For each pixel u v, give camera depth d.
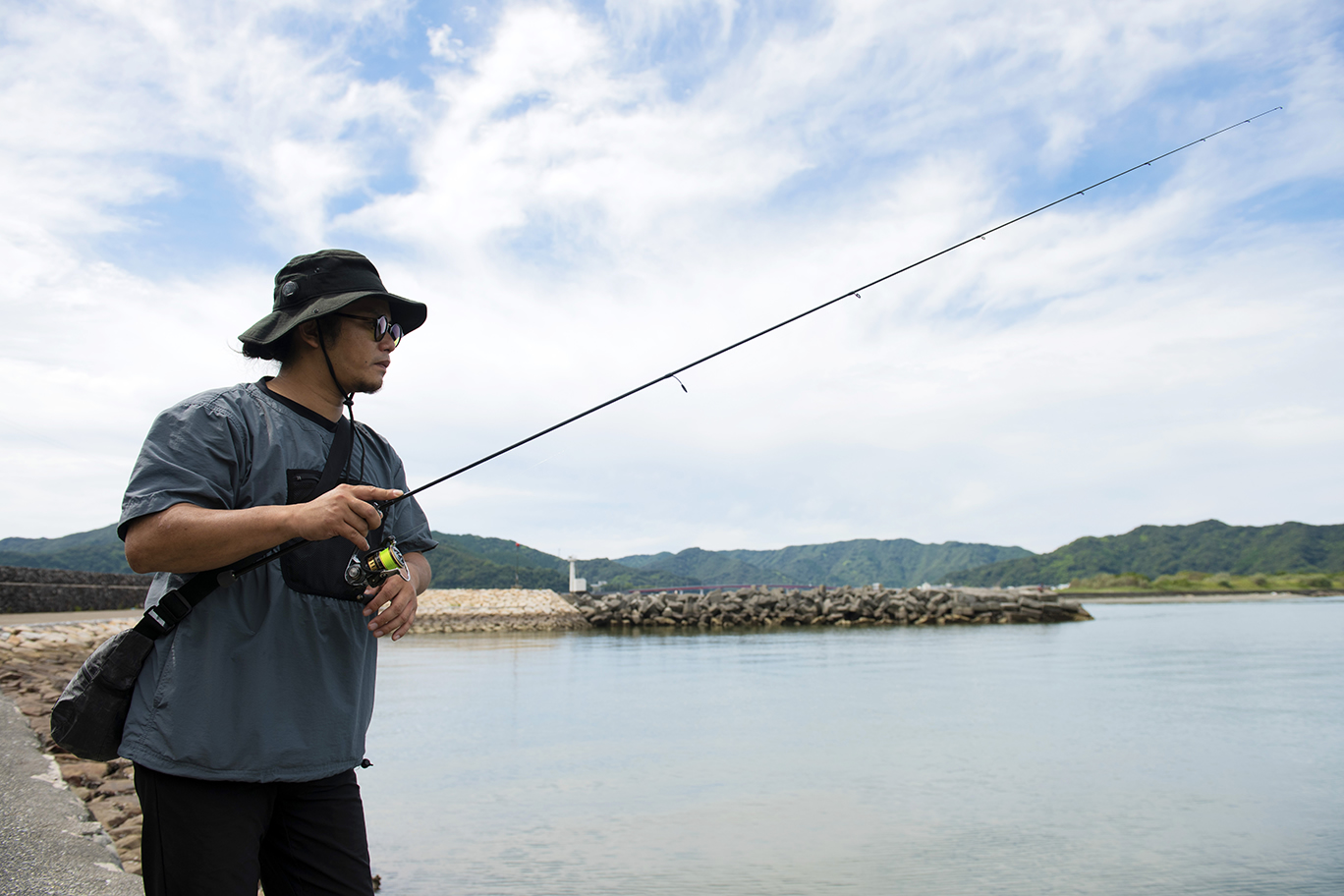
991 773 6.00
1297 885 3.82
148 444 1.35
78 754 1.37
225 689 1.34
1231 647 18.84
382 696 10.45
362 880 1.51
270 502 1.44
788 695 10.41
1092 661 15.20
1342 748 6.91
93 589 20.11
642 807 5.06
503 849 4.22
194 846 1.31
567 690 11.01
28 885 2.37
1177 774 5.97
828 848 4.26
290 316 1.54
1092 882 3.83
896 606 31.44
